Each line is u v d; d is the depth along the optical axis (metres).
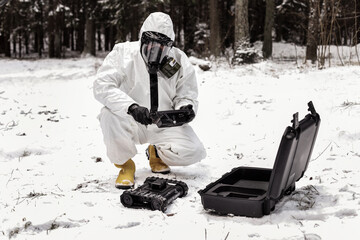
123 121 3.94
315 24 14.23
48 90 10.02
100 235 2.86
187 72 4.07
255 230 2.83
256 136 5.68
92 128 6.48
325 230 2.77
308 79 9.20
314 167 4.23
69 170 4.52
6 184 4.04
